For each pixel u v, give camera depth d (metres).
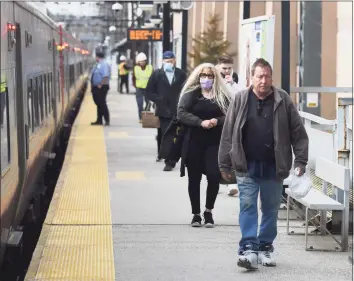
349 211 18.45
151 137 41.81
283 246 17.44
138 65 48.88
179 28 73.62
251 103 15.14
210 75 18.45
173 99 29.19
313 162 21.39
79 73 84.62
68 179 26.69
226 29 58.00
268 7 48.06
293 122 15.17
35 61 23.11
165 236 18.41
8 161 14.72
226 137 15.55
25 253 19.81
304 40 40.72
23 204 18.52
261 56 20.88
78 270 15.25
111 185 25.75
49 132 29.52
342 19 38.56
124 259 16.22
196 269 15.52
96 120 50.62
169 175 28.16
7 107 14.75
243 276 15.02
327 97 39.75
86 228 19.14
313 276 15.04
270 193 15.46
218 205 22.42
